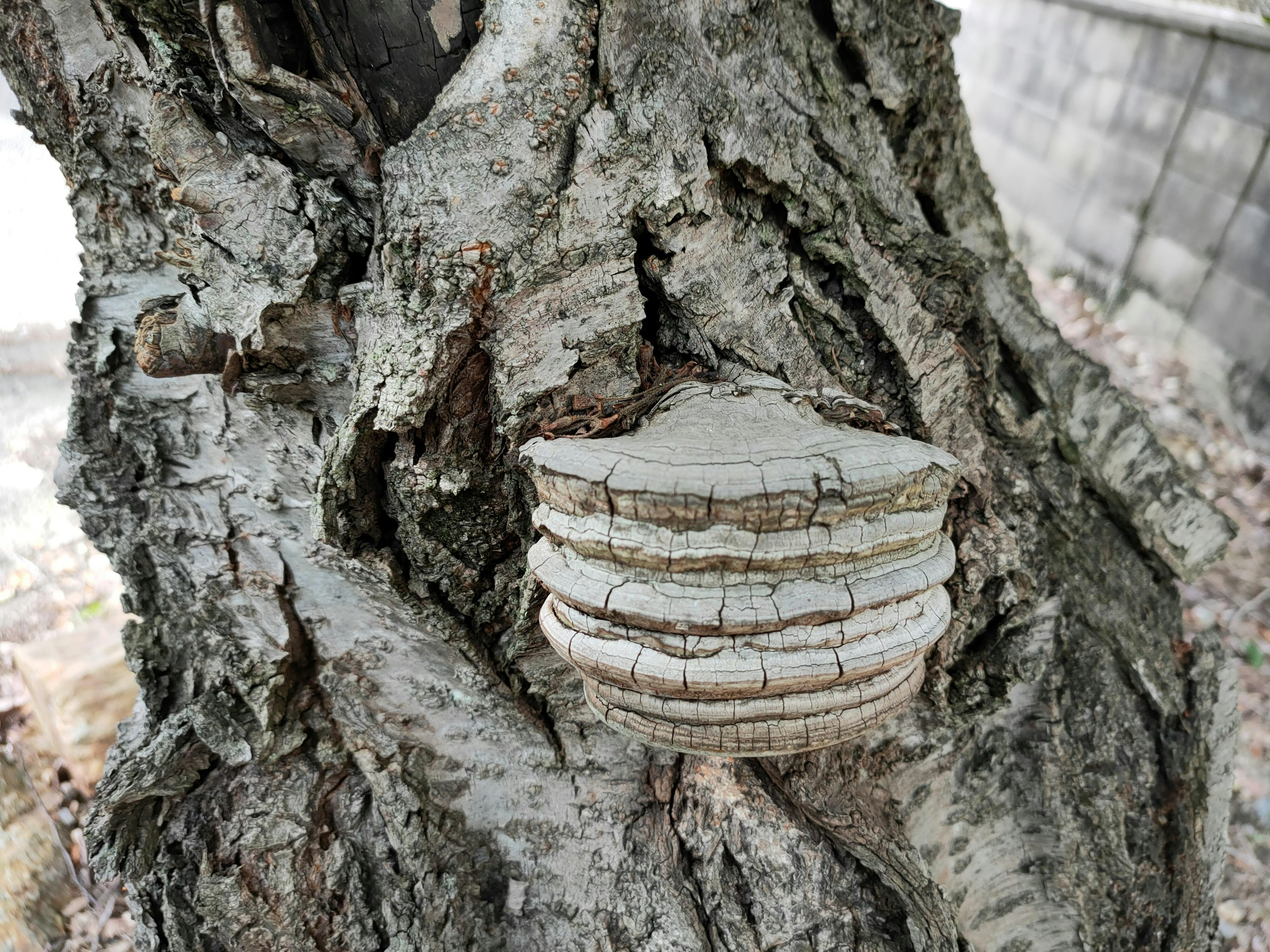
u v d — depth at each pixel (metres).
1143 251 2.02
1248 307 1.74
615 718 0.50
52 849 0.91
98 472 0.63
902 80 0.61
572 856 0.67
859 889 0.63
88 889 0.90
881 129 0.61
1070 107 2.26
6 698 1.11
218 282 0.53
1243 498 1.57
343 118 0.51
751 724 0.47
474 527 0.58
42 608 1.22
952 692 0.65
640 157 0.52
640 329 0.55
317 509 0.56
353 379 0.55
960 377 0.61
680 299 0.55
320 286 0.54
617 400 0.53
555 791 0.67
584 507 0.45
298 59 0.51
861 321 0.60
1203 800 0.71
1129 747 0.70
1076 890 0.72
